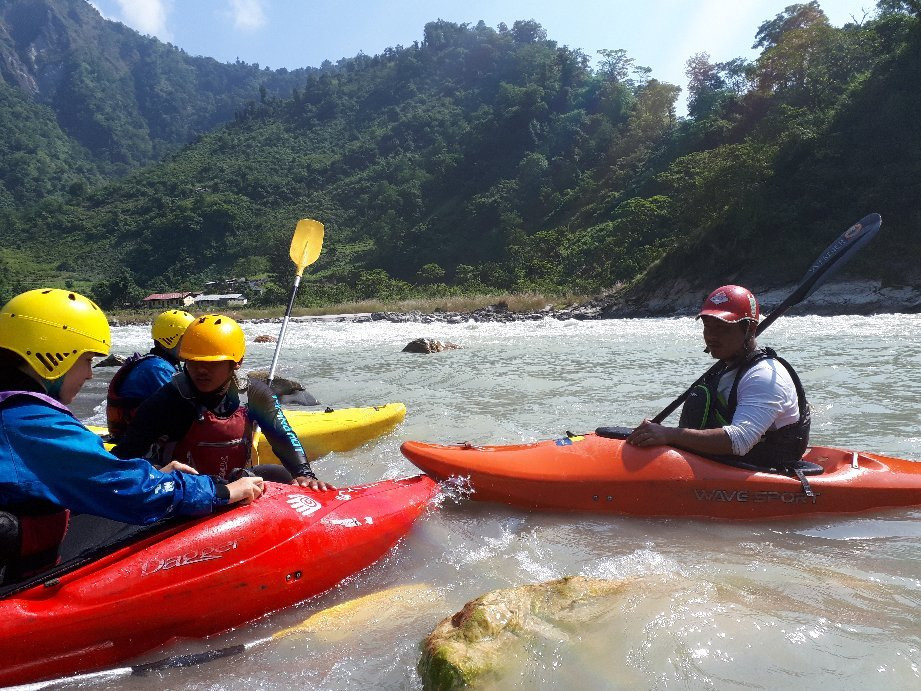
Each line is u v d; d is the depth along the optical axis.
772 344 11.62
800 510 3.32
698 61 99.44
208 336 2.71
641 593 2.29
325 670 2.05
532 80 129.88
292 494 2.76
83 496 1.99
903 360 8.74
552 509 3.41
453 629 2.05
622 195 80.00
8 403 1.88
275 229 121.81
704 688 1.79
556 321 25.03
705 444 3.27
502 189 100.94
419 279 83.00
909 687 1.77
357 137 178.75
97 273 117.31
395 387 8.05
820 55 55.59
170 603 2.20
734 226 34.62
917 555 2.81
